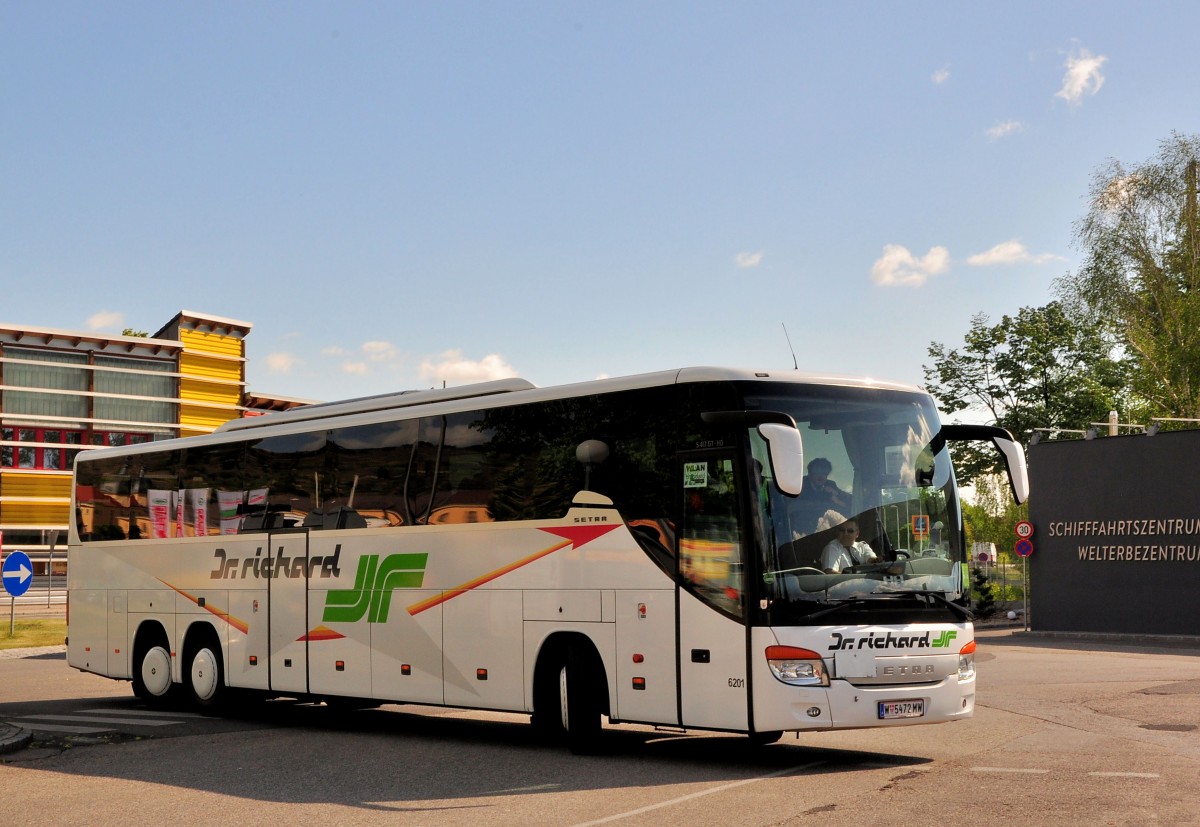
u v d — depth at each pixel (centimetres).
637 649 1156
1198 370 4916
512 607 1284
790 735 1368
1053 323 5788
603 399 1224
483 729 1527
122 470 1916
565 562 1233
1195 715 1474
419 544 1405
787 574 1076
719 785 1017
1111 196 5109
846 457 1135
